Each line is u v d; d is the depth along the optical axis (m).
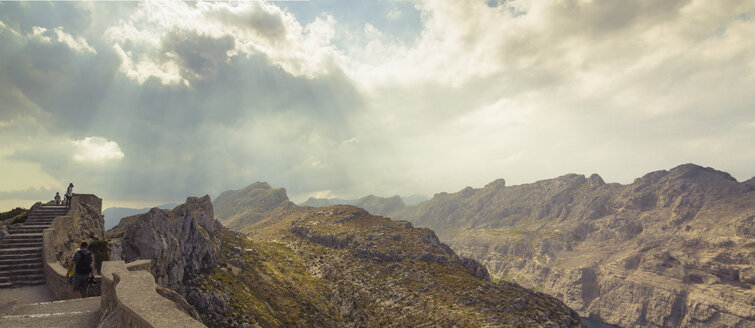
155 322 9.84
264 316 125.56
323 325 141.25
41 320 15.99
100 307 16.84
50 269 25.95
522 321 126.50
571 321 135.62
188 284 116.62
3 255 28.59
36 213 42.19
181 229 132.25
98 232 51.19
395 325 138.62
